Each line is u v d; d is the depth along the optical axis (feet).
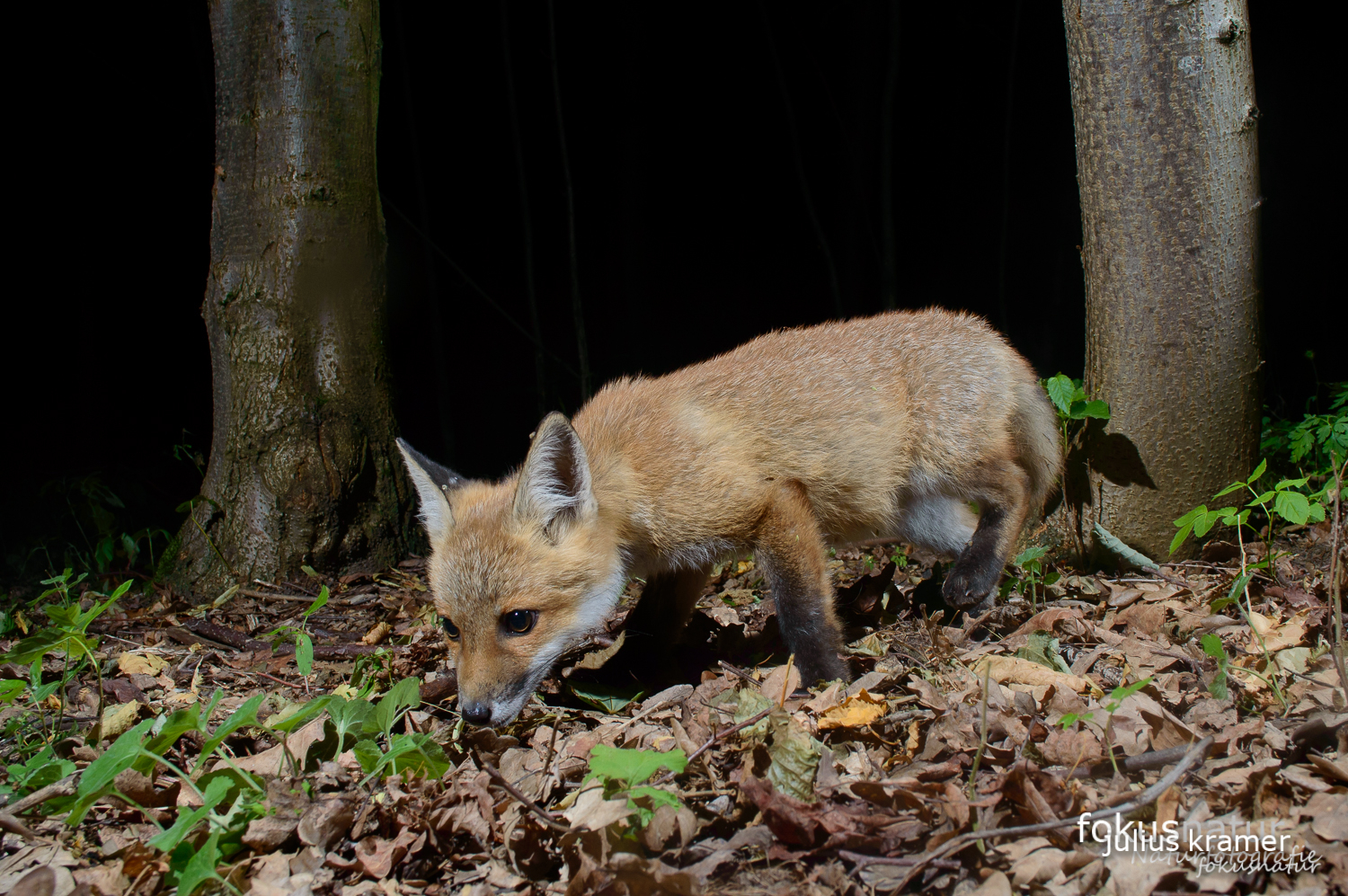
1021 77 9.12
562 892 3.01
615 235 9.43
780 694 3.53
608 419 3.83
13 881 3.15
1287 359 7.88
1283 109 8.06
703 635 4.12
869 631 3.99
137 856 3.11
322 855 3.14
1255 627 3.58
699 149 10.17
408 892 3.06
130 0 7.68
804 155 9.70
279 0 4.79
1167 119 4.19
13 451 7.53
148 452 7.77
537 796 3.24
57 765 3.36
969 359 4.09
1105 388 4.38
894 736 3.36
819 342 4.01
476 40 9.14
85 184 7.78
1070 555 4.47
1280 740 3.19
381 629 4.33
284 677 4.06
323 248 4.87
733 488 3.72
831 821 3.06
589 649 4.09
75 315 7.91
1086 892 2.94
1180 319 4.24
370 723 3.39
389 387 5.09
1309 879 2.91
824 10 9.21
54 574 5.30
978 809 3.05
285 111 4.82
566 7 9.23
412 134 8.01
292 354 4.86
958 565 4.06
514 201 9.45
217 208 4.91
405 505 5.09
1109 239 4.32
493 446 9.14
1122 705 3.33
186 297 8.29
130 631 4.46
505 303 9.48
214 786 3.13
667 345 10.21
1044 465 4.29
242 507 4.85
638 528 3.74
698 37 9.76
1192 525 3.74
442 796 3.21
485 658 3.57
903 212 9.70
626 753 3.02
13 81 7.36
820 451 3.84
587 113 9.57
